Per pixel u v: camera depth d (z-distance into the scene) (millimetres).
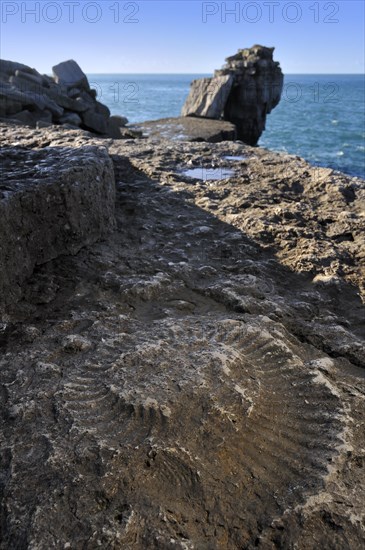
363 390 2893
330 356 3301
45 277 3918
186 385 2662
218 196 5984
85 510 2104
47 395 2684
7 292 3547
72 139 7117
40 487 2189
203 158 7660
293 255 4609
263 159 7590
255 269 4297
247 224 5145
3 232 3471
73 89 17234
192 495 2199
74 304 3674
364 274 4316
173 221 5293
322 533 2068
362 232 5035
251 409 2572
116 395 2625
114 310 3582
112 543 1989
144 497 2164
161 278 4004
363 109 59000
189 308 3705
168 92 108250
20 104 13094
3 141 7098
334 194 5984
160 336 3158
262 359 2994
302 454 2416
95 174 4508
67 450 2340
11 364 2975
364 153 24656
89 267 4176
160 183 6395
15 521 2064
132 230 5016
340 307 3932
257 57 25031
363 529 2066
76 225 4289
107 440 2395
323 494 2195
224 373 2764
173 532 2045
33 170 4289
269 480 2287
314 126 38594
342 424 2553
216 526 2100
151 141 9023
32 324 3416
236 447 2412
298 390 2789
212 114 22812
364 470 2352
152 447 2338
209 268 4258
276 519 2105
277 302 3814
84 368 2906
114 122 18641
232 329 3219
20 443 2404
